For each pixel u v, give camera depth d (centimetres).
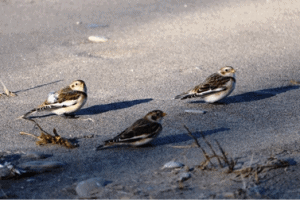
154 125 916
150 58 1584
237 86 1328
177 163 823
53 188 757
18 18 2147
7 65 1559
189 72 1440
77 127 1072
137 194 710
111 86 1349
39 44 1781
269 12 2141
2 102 1248
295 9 2173
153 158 872
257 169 776
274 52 1609
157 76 1415
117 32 1916
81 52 1677
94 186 741
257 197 684
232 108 1163
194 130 1022
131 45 1741
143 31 1920
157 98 1246
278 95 1245
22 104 1234
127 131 909
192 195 698
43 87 1359
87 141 983
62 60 1593
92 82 1384
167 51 1653
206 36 1820
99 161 869
